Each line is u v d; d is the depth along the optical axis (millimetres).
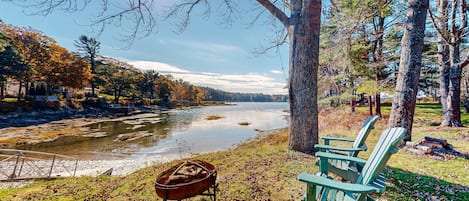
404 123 4617
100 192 3166
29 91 28656
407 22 4715
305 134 4543
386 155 1251
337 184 1204
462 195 2428
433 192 2520
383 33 10352
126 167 8445
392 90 10414
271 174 3250
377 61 10805
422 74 12078
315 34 4586
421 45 4617
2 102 20844
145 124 22516
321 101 14133
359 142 2254
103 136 15641
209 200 2527
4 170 7828
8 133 15289
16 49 24281
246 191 2709
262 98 122188
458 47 7965
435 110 15773
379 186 1276
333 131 8758
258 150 4910
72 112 27125
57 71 28984
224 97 109938
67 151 11523
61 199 3008
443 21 7766
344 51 10117
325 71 13867
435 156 3998
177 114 36750
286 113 41125
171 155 10562
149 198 2740
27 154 10578
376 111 12461
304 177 1288
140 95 47062
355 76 12234
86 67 33594
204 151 10984
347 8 8055
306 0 4559
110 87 41219
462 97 18344
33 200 3020
